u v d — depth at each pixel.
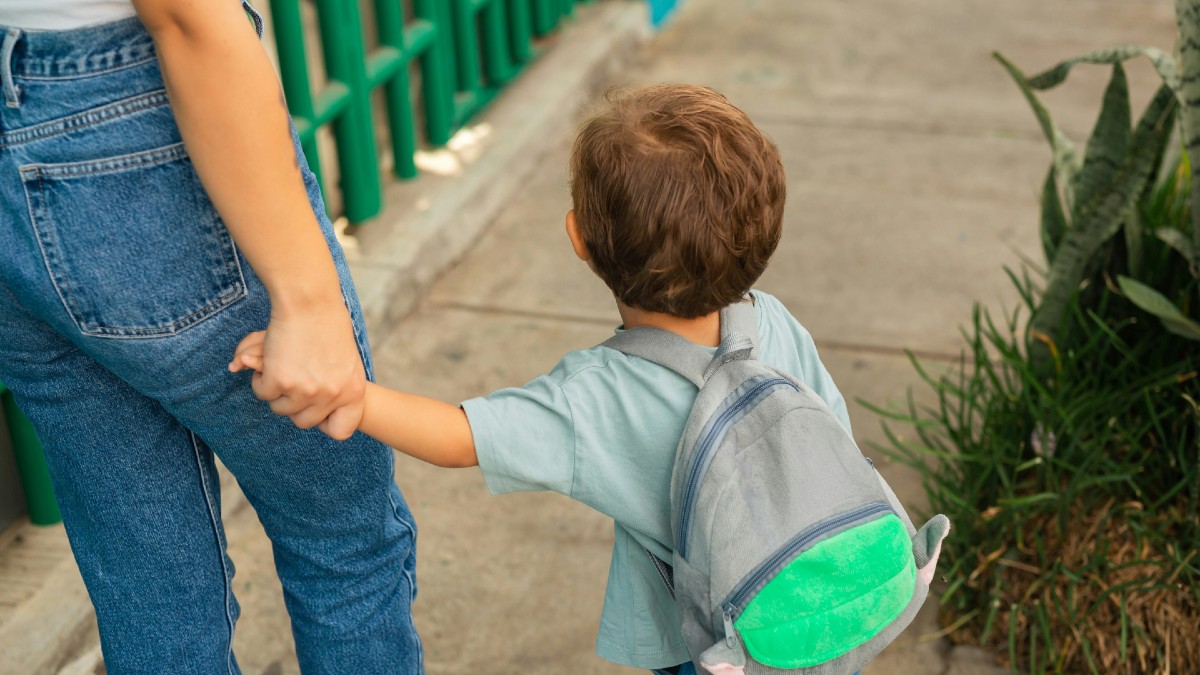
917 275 3.44
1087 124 4.32
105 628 1.45
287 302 1.16
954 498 2.20
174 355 1.21
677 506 1.25
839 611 1.23
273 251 1.13
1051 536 2.21
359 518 1.48
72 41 1.08
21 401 1.34
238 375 1.26
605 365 1.31
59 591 2.07
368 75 3.32
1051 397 2.27
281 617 2.25
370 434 1.28
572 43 4.74
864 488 1.27
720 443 1.23
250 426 1.31
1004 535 2.22
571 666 2.15
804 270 3.47
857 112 4.48
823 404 1.30
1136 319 2.35
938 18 5.41
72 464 1.36
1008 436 2.33
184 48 1.04
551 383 1.31
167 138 1.12
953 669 2.11
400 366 3.03
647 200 1.22
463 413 1.29
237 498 2.51
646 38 5.18
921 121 4.39
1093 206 2.20
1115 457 2.27
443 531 2.49
